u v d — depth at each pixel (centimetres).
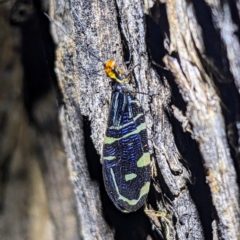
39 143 19
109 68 14
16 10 17
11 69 18
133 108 14
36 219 19
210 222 15
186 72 15
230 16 15
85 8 15
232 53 15
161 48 15
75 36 15
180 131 15
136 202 14
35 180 19
